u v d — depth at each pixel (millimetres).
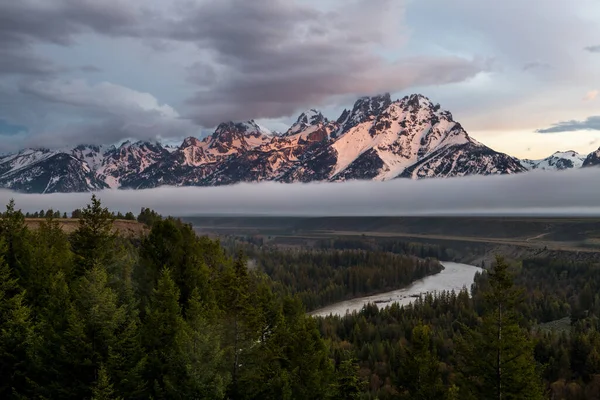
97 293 40188
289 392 46438
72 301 43500
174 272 56969
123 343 40562
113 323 39656
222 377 41938
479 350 46469
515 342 44344
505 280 45062
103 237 56656
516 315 45750
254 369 46062
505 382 44719
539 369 51781
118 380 38562
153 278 56844
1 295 44125
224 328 45812
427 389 53062
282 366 56094
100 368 36969
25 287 50750
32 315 47750
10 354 39688
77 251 56000
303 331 53531
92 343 38531
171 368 41281
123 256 58094
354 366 57188
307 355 51625
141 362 39688
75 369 38406
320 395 51438
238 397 44594
